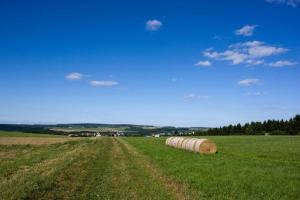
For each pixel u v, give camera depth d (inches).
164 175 895.7
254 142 2696.9
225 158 1302.9
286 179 781.3
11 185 694.5
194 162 1149.1
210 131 6205.7
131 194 661.9
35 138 4069.9
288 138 3550.7
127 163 1200.2
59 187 712.4
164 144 2576.3
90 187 729.6
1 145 2588.6
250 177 808.3
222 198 609.0
